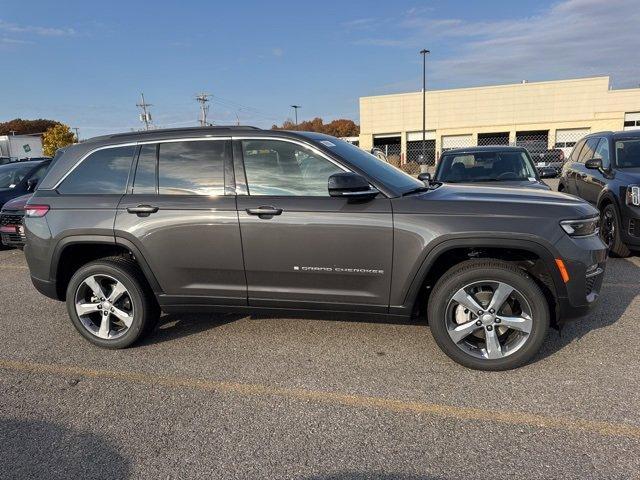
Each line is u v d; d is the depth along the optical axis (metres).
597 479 2.33
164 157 3.87
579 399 3.02
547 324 3.29
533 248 3.22
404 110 44.91
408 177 4.01
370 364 3.61
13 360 3.90
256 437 2.77
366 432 2.78
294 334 4.21
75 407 3.16
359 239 3.42
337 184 3.27
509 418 2.85
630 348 3.68
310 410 3.03
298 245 3.52
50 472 2.53
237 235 3.61
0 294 5.80
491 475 2.39
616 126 40.41
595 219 3.45
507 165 7.17
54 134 72.12
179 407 3.12
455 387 3.23
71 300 4.05
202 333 4.30
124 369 3.68
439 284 3.42
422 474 2.41
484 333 3.46
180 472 2.50
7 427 2.95
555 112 41.50
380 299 3.51
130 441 2.78
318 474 2.44
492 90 42.50
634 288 5.13
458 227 3.27
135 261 4.01
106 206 3.88
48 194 4.09
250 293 3.72
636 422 2.76
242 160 3.71
